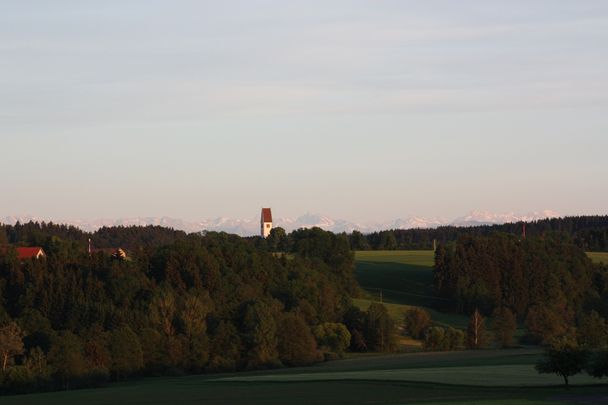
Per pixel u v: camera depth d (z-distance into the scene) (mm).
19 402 95938
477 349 168000
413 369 119625
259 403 85438
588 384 95438
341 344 166750
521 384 96062
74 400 95938
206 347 149875
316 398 88438
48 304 166625
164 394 98875
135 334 143750
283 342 152625
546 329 176125
